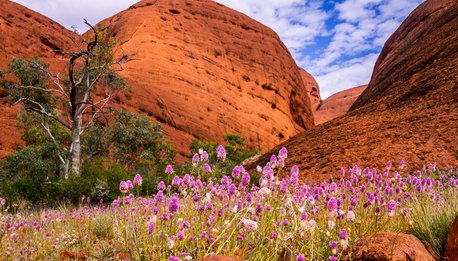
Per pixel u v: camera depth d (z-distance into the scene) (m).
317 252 3.16
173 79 64.12
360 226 3.95
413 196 5.02
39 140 30.97
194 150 46.28
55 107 31.22
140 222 4.04
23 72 28.31
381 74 52.16
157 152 32.34
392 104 24.53
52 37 60.47
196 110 61.22
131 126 30.45
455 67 24.00
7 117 37.84
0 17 55.28
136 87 52.97
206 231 3.67
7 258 4.32
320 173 15.05
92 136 28.84
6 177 20.00
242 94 76.12
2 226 5.25
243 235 3.61
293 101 91.38
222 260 2.23
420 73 29.56
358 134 19.77
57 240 4.85
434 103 20.39
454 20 39.47
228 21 87.19
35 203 13.87
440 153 14.11
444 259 3.24
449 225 3.60
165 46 69.81
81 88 29.06
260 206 3.69
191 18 80.69
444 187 7.30
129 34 71.31
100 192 14.59
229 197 4.01
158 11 76.75
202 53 74.50
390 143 16.36
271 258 3.24
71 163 22.14
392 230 4.00
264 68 85.00
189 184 4.12
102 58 27.62
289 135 80.56
